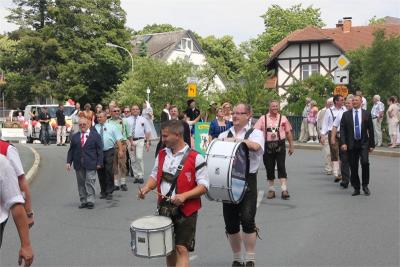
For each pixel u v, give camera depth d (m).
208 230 9.26
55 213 11.06
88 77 56.66
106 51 55.66
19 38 56.62
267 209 10.95
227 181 6.37
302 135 28.17
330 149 14.88
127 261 7.54
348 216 10.16
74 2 55.44
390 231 8.95
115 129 12.84
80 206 11.62
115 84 58.34
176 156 5.75
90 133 11.61
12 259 7.73
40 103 58.09
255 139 6.80
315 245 8.15
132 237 5.23
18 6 56.59
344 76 20.52
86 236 9.04
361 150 12.27
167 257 5.84
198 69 48.47
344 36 57.00
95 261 7.55
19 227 4.38
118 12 58.59
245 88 32.53
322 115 16.56
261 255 7.65
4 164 4.34
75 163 11.64
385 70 27.16
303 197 12.27
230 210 6.88
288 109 32.84
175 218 5.66
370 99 27.44
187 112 16.41
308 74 52.53
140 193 5.80
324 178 15.34
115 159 13.94
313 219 9.96
